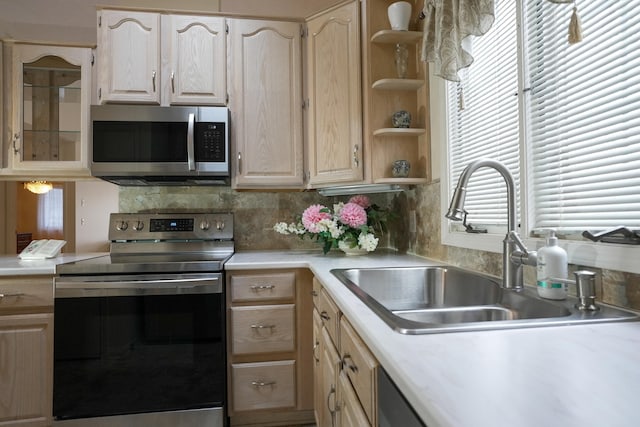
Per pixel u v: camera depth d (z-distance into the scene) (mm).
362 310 880
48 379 1766
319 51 2133
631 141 867
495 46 1410
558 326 743
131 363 1755
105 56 2072
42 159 2125
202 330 1796
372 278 1529
